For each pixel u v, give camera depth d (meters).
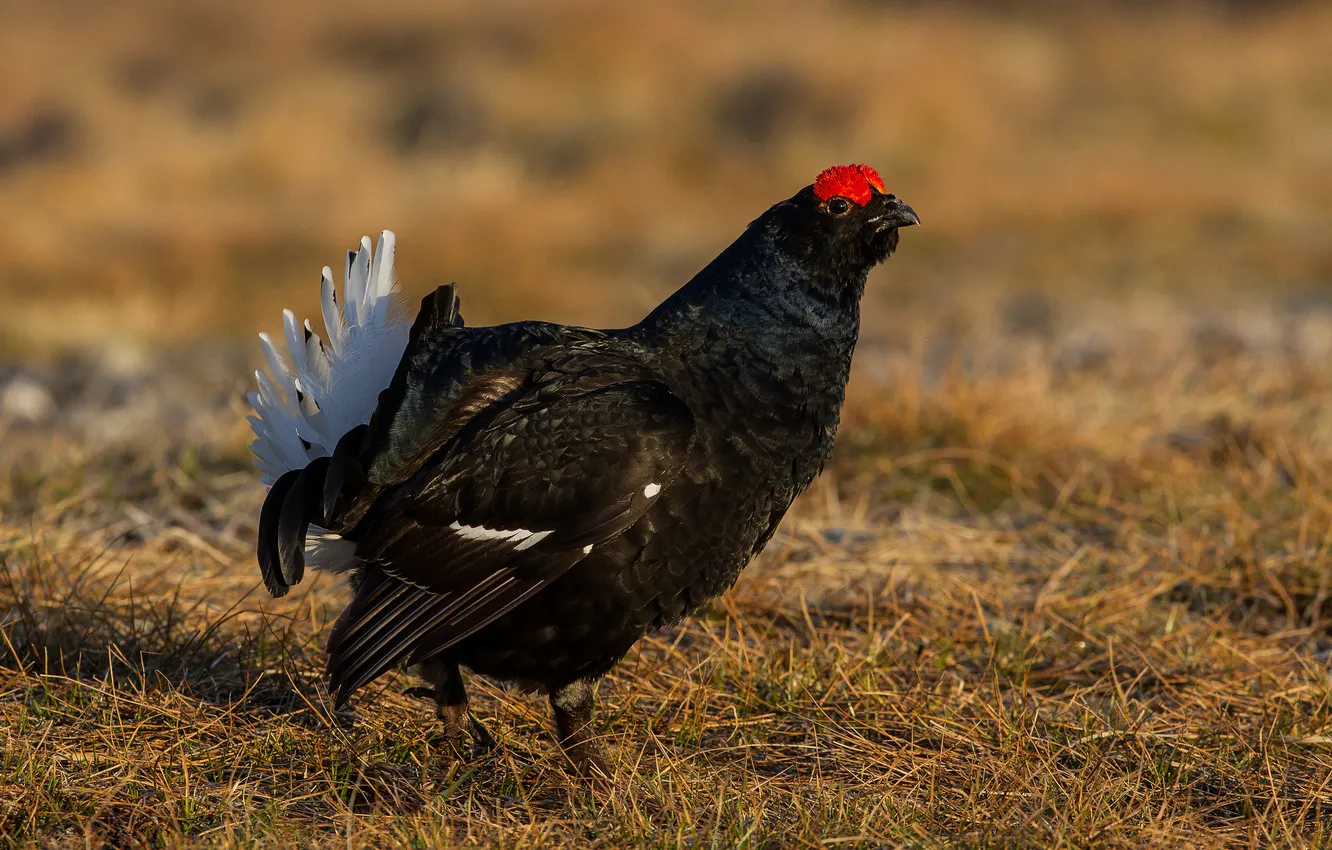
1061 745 9.18
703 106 38.91
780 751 9.40
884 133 36.25
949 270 29.39
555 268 28.77
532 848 7.85
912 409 15.69
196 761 8.77
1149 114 39.41
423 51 48.31
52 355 23.34
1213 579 12.05
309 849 7.79
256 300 27.12
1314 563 12.16
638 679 10.32
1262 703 9.94
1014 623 11.41
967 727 9.50
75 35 53.88
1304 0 51.97
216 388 20.91
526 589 8.27
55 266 28.75
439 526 8.23
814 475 8.94
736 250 8.78
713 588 8.67
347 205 32.91
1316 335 23.39
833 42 41.81
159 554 12.58
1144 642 11.00
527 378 8.50
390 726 9.53
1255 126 39.00
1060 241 30.84
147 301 26.30
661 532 8.29
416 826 7.98
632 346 8.69
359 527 8.58
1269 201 32.91
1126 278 28.50
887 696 9.91
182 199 34.16
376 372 8.67
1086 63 42.31
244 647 10.30
